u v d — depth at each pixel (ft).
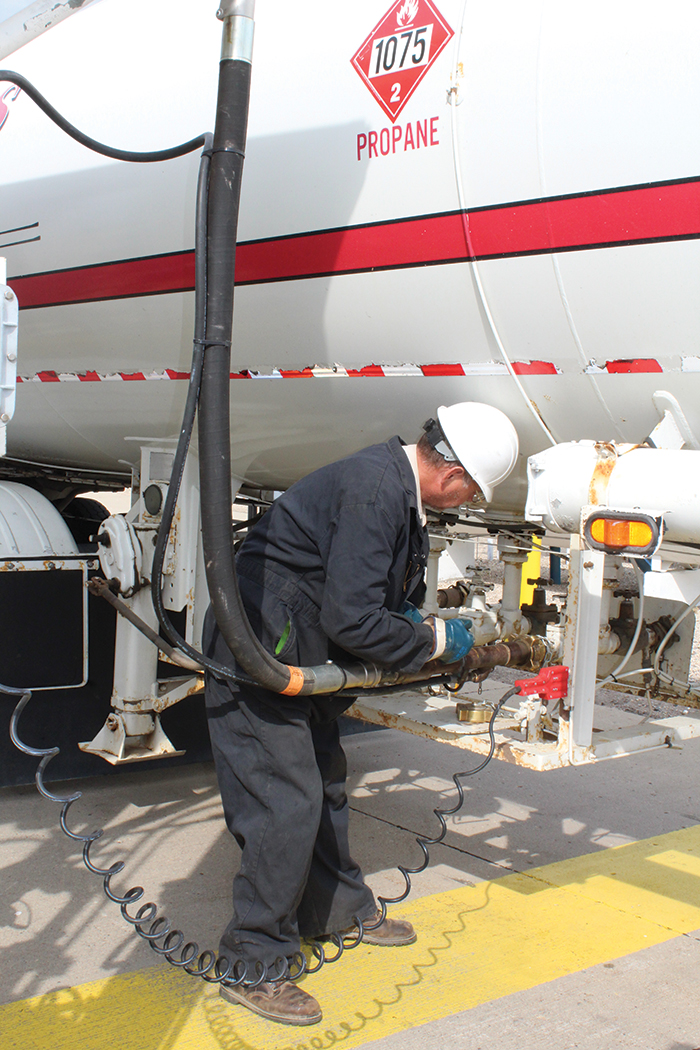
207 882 9.09
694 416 6.33
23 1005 6.91
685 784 12.50
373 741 14.20
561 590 11.28
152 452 10.79
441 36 6.61
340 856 7.64
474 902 8.81
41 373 10.67
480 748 7.66
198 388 6.08
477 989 7.27
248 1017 6.86
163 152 6.57
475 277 6.68
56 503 16.47
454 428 6.88
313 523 6.82
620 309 6.18
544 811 11.37
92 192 9.05
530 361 6.82
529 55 6.17
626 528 6.14
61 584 10.87
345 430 8.77
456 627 7.29
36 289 9.88
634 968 7.68
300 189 7.44
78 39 9.88
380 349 7.58
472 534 11.33
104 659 11.26
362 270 7.24
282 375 8.39
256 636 6.97
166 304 8.71
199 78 8.32
